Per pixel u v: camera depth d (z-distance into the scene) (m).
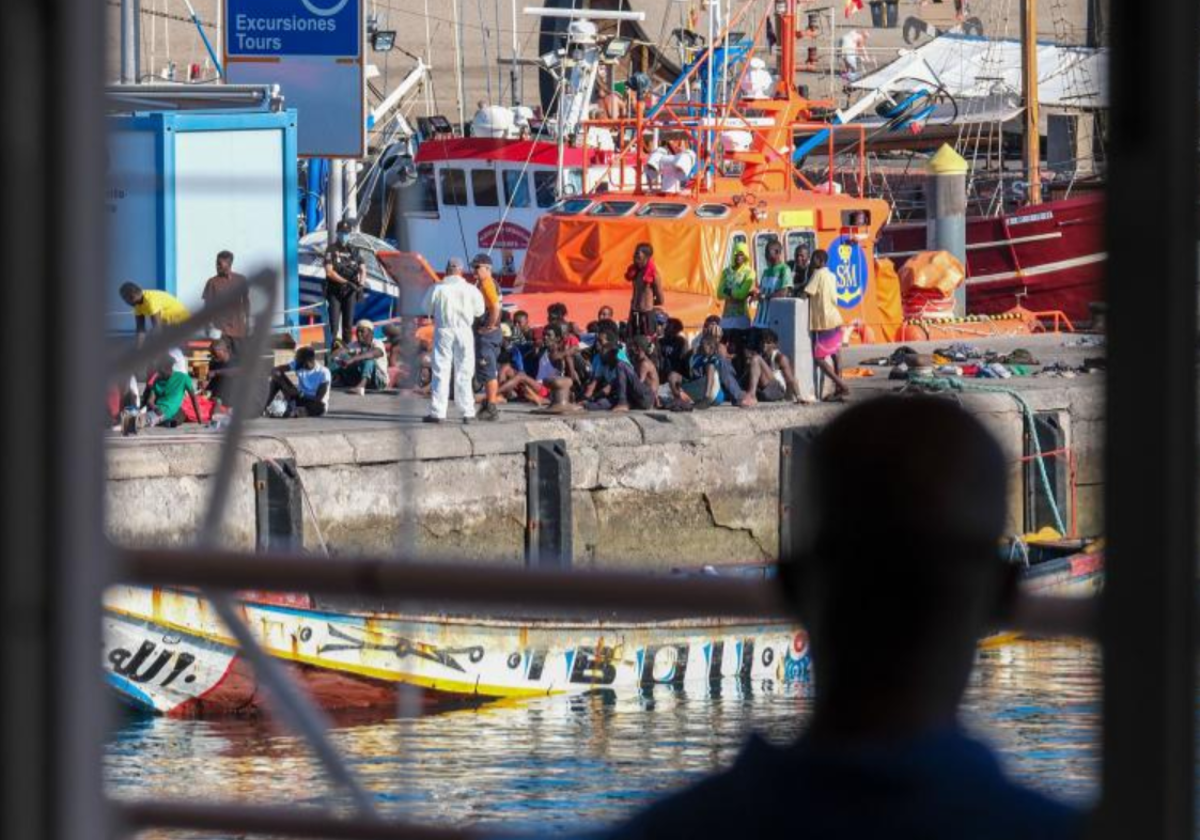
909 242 118.88
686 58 105.12
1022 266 116.56
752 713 53.78
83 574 5.42
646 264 78.81
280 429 65.62
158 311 52.78
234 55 79.44
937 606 5.97
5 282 5.30
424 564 8.19
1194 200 5.07
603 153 103.81
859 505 6.03
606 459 72.62
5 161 5.27
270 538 62.25
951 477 6.01
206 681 50.88
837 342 79.31
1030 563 69.75
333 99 79.75
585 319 85.81
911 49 138.12
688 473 74.56
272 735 48.75
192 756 46.12
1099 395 5.23
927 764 5.87
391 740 48.81
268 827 9.43
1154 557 5.13
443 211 105.00
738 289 81.00
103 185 5.38
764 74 97.06
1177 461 5.10
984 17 147.00
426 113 135.12
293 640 51.66
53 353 5.33
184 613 50.62
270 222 63.09
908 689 5.97
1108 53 5.11
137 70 79.94
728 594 7.90
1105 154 5.34
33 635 5.39
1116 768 5.22
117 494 58.22
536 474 69.81
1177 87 5.05
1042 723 47.16
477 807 42.47
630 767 46.97
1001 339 98.50
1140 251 5.10
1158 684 5.16
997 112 129.75
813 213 91.25
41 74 5.28
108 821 5.72
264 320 11.08
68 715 5.42
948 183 109.88
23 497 5.35
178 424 63.31
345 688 52.56
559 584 7.98
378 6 138.12
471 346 69.44
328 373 69.25
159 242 59.03
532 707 54.22
